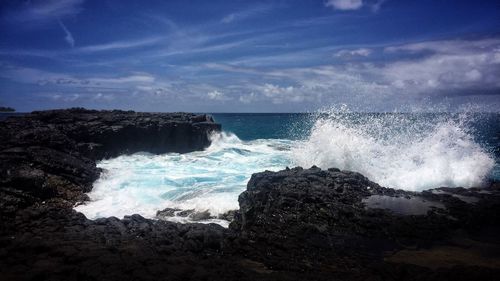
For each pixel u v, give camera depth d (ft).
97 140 63.36
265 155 66.90
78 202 38.55
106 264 18.65
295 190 33.22
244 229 27.63
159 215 33.86
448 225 27.30
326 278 19.26
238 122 196.95
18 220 28.73
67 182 41.83
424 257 22.65
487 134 91.04
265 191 32.86
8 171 36.81
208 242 24.43
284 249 24.02
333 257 22.76
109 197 40.37
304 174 37.70
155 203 37.93
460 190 36.96
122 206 37.06
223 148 75.10
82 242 22.33
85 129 63.00
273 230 27.25
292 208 30.68
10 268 17.76
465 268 18.99
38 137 50.70
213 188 42.01
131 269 18.19
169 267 18.76
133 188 43.32
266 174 37.68
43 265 18.12
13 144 46.55
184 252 22.94
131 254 20.62
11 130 55.31
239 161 61.26
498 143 76.89
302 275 19.81
